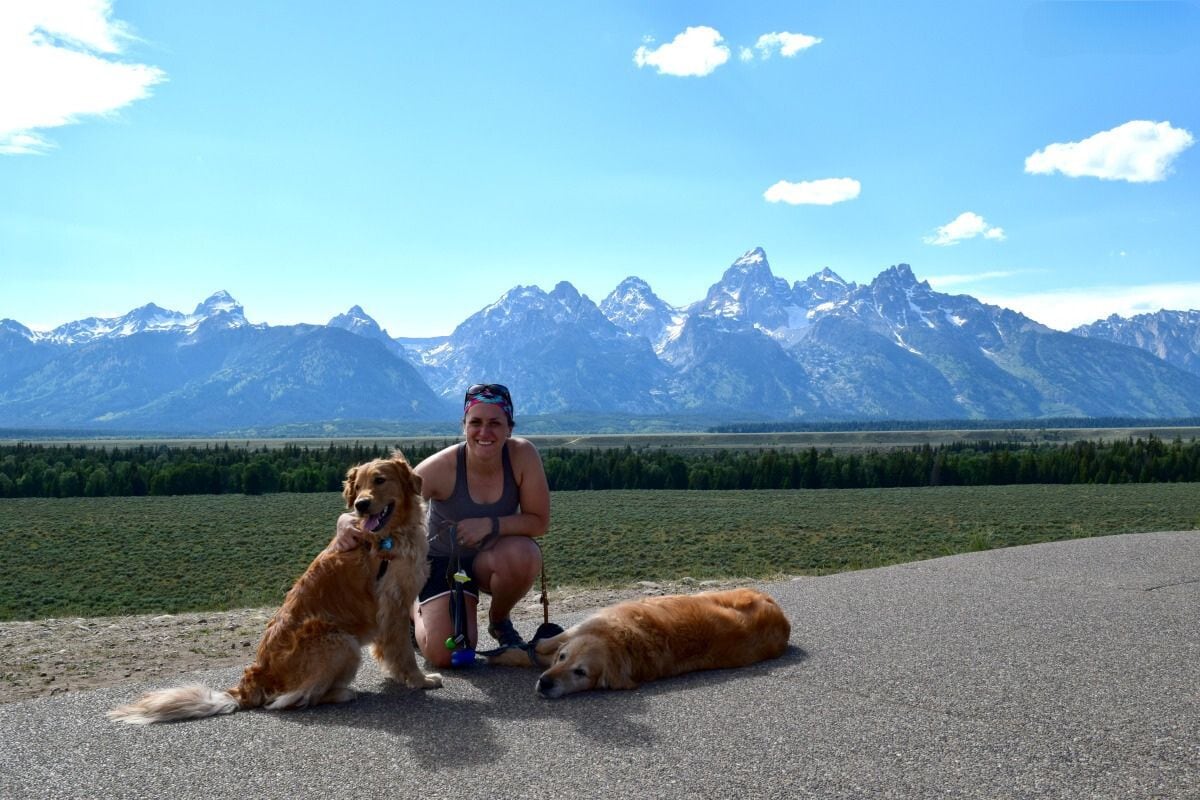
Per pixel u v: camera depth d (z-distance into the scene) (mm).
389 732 2850
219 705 3031
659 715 2943
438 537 3643
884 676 3248
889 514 29859
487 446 3646
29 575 18125
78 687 3775
